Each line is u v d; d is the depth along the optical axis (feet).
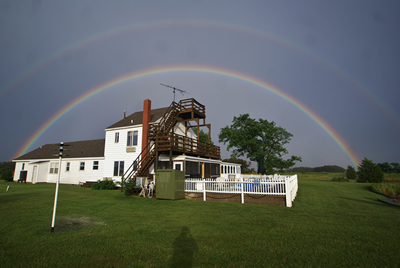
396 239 21.29
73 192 60.03
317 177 194.70
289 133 133.59
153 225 26.37
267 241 20.61
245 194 45.70
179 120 84.58
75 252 17.94
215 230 24.26
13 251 18.07
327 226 26.04
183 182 51.29
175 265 15.62
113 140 88.58
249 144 131.44
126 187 55.01
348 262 16.12
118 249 18.63
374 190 72.18
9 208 35.53
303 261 16.29
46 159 106.73
